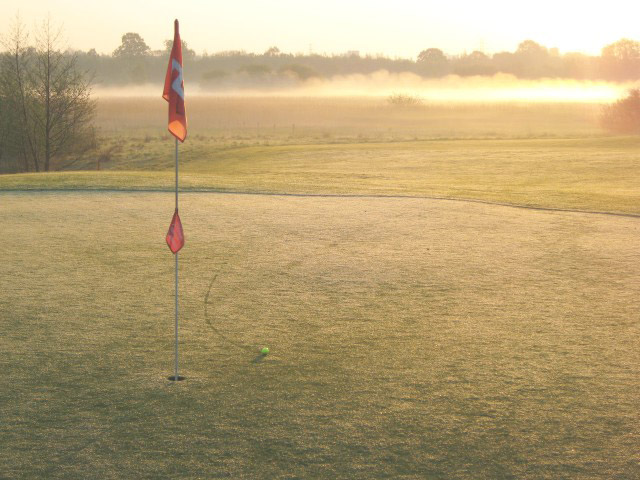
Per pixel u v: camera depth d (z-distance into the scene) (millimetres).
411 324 8188
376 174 28141
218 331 7965
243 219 13883
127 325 8094
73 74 41750
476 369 7113
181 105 6652
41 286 9328
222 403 6512
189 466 5711
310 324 8172
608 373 7047
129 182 19688
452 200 17016
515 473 5645
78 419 6273
